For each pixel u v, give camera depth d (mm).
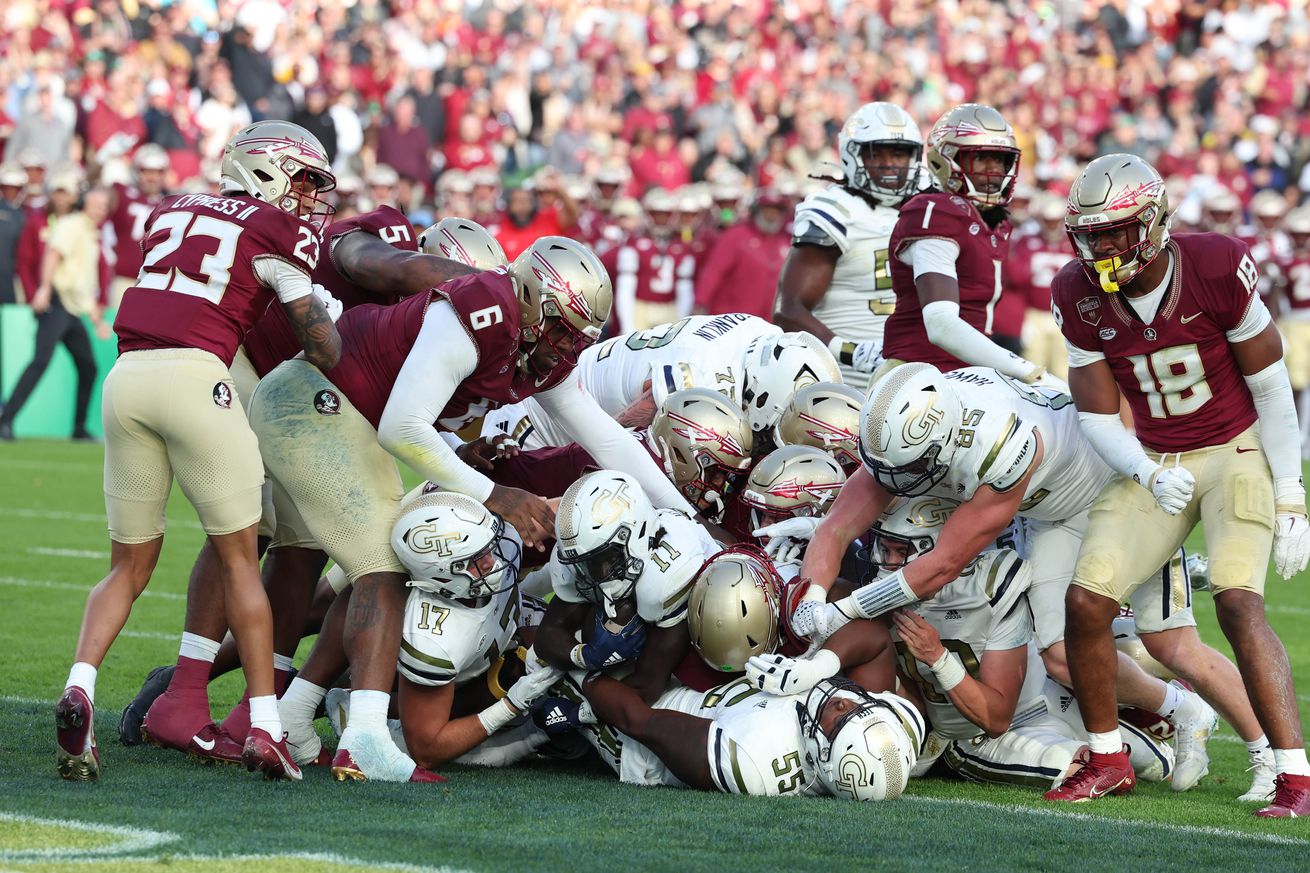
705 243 55125
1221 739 21188
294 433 17047
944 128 21250
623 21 76750
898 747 16141
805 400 19297
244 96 66500
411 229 19422
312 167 17156
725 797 16125
